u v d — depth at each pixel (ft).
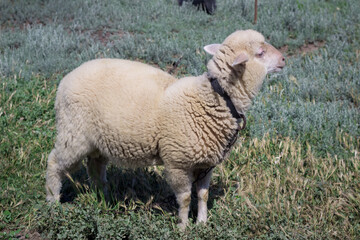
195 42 26.66
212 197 15.65
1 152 17.13
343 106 20.71
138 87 13.04
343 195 15.17
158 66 25.22
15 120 19.36
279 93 22.20
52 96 21.15
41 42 26.66
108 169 16.96
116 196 15.67
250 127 18.94
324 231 13.44
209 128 12.46
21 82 22.45
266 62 12.59
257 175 16.33
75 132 13.55
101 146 13.58
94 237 13.61
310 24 29.66
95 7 31.89
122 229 13.28
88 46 26.50
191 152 12.50
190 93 12.49
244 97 12.55
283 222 13.93
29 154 17.16
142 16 31.04
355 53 26.27
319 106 20.89
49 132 18.66
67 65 24.35
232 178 16.55
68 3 32.12
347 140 18.40
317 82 22.68
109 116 12.92
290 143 18.07
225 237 12.99
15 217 14.28
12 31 29.17
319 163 16.99
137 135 12.80
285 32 28.78
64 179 15.56
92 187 15.42
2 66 23.44
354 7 32.76
